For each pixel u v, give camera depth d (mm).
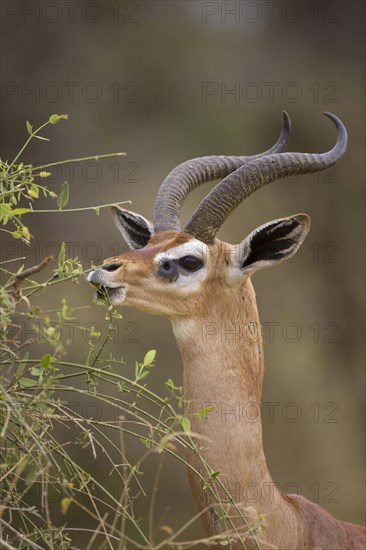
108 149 31469
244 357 10211
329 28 38375
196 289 10164
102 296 10070
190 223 10344
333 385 31219
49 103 31531
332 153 10711
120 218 11648
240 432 9906
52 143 30922
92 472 23203
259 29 37844
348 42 38469
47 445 8703
